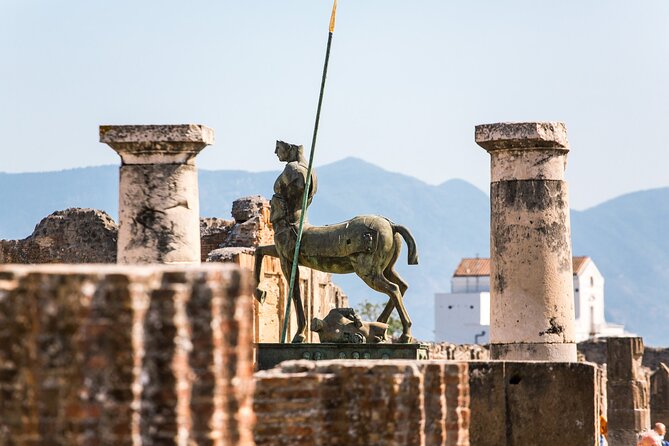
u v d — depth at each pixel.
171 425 21.34
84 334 20.64
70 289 20.70
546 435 41.34
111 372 20.72
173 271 21.86
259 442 28.94
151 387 21.34
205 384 21.97
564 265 48.75
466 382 33.25
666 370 141.88
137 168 45.28
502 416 41.34
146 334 21.23
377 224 55.44
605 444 71.56
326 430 29.42
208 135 45.59
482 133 48.91
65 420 20.59
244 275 22.64
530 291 48.41
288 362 30.03
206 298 21.98
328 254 55.59
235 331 22.42
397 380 29.67
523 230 48.56
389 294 55.03
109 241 82.31
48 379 20.66
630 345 135.00
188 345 21.73
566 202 49.00
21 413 20.70
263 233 81.31
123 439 20.67
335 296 89.38
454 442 32.81
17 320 20.78
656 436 68.31
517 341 48.34
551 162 48.78
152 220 45.12
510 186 48.75
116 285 20.83
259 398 29.00
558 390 41.31
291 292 55.03
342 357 52.75
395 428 29.53
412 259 55.56
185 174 45.34
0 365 20.78
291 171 56.19
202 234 83.38
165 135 45.03
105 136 45.19
